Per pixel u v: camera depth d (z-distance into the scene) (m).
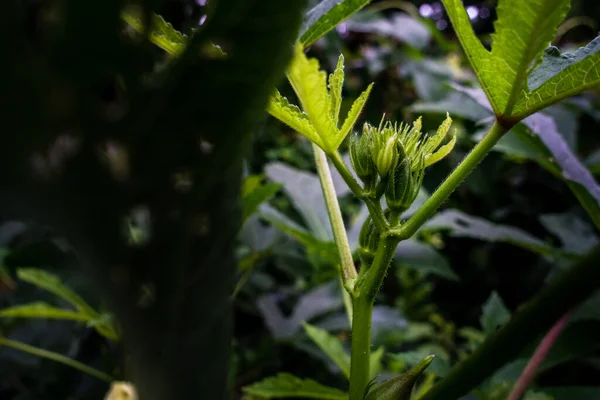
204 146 0.36
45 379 0.95
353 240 0.82
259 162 2.02
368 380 0.57
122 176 0.34
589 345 0.74
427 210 0.56
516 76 0.53
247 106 0.36
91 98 0.33
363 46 2.37
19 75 0.30
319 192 0.92
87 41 0.32
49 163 0.32
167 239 0.36
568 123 1.12
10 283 1.32
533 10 0.50
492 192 1.71
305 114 0.58
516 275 1.86
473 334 1.24
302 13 0.36
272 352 1.12
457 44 2.24
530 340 0.48
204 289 0.38
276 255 1.25
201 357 0.39
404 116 2.02
